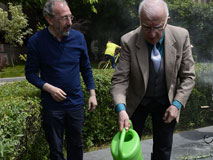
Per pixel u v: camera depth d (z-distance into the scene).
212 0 14.67
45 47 2.45
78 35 2.58
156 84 2.13
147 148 3.91
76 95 2.58
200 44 13.81
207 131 4.73
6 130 2.12
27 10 14.48
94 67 13.39
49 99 2.52
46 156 3.10
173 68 2.05
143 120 2.34
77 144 2.70
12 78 10.64
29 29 13.77
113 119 4.12
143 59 2.06
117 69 2.16
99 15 15.64
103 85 3.88
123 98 2.06
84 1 5.00
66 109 2.54
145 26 1.81
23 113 2.37
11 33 13.20
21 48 15.70
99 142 4.14
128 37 2.12
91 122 3.85
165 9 1.80
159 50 2.07
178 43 2.06
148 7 1.76
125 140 1.85
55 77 2.48
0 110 2.27
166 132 2.26
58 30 2.37
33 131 2.64
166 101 2.19
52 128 2.54
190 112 5.00
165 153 2.29
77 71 2.60
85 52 2.68
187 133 4.61
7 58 14.33
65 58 2.49
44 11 2.38
